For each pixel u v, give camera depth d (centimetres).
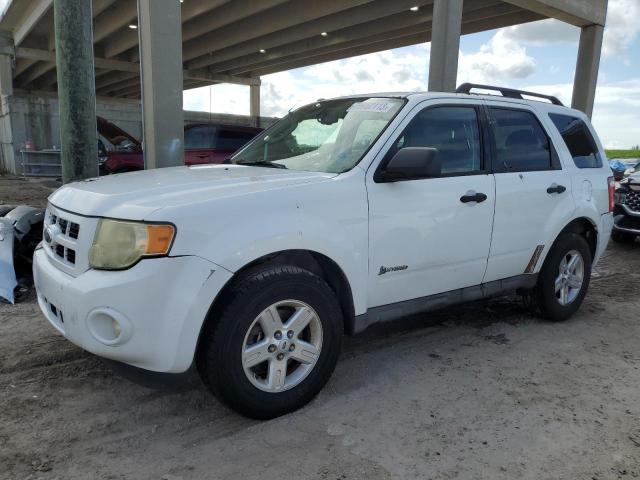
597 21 1508
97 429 287
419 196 349
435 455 270
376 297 341
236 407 285
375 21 1881
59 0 559
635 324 485
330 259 308
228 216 271
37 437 277
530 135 445
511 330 459
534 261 443
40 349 382
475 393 339
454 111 388
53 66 2700
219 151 1136
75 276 271
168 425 293
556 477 255
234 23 2045
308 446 275
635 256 807
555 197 447
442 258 369
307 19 1738
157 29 771
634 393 345
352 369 371
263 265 290
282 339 293
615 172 1351
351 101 404
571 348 421
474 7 1512
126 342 255
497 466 262
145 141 823
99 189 299
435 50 1138
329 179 315
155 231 253
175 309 255
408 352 404
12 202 1173
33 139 1911
